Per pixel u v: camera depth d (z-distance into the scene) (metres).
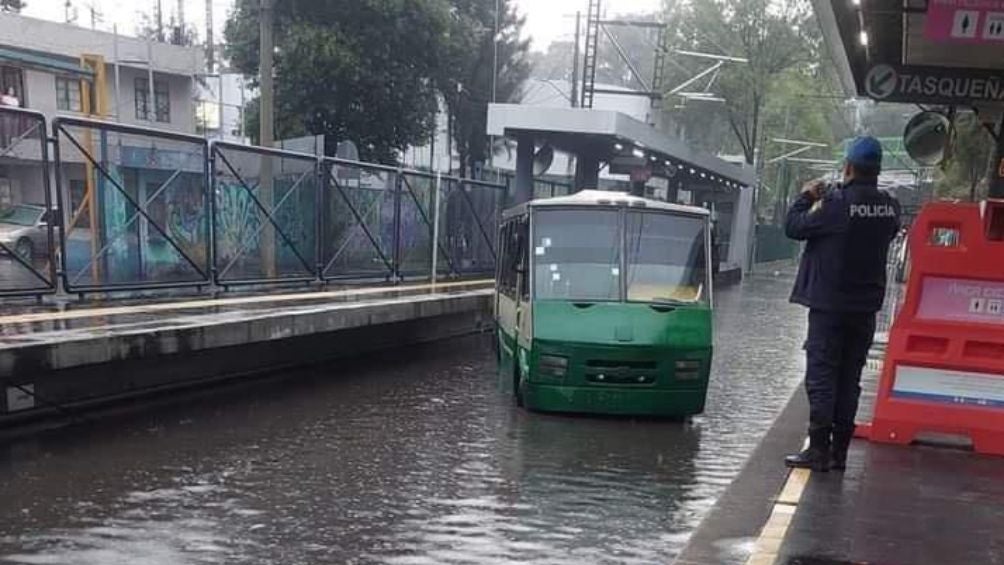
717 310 24.06
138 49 35.22
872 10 8.55
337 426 9.27
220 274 13.20
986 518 5.18
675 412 9.87
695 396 9.87
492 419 9.77
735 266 37.28
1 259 10.12
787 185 60.09
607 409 9.82
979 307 6.82
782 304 26.48
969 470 6.20
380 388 11.47
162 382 10.26
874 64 10.23
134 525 6.09
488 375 12.69
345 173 16.08
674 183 34.06
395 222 17.67
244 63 27.73
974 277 6.80
